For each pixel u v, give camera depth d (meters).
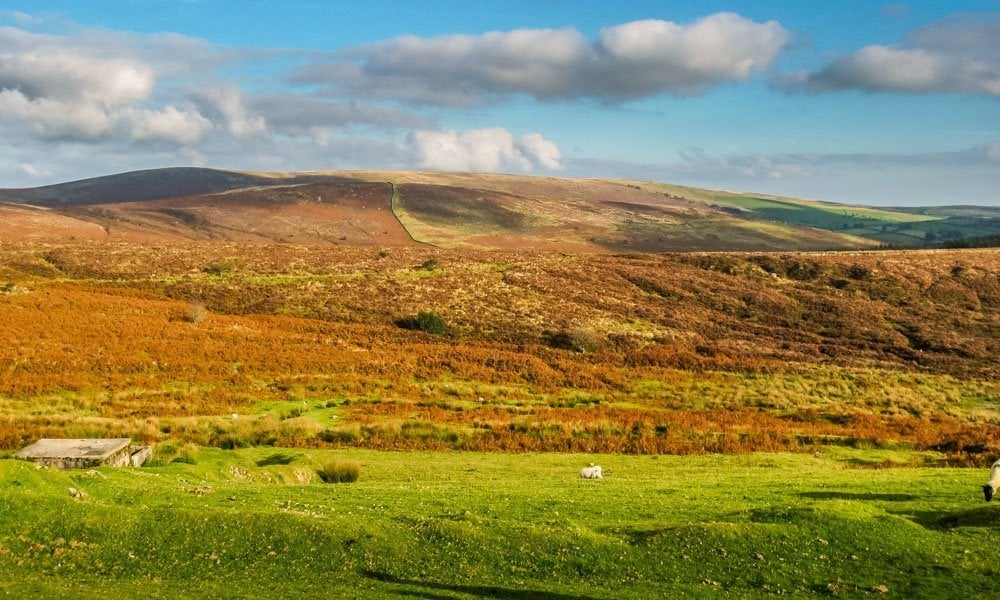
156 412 42.66
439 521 16.94
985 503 19.95
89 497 18.19
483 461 32.97
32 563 14.66
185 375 52.78
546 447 37.84
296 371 57.06
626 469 31.91
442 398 51.16
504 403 50.84
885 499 21.39
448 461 32.75
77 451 25.34
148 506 17.86
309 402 48.97
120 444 26.38
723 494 22.48
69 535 15.73
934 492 22.48
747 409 52.09
